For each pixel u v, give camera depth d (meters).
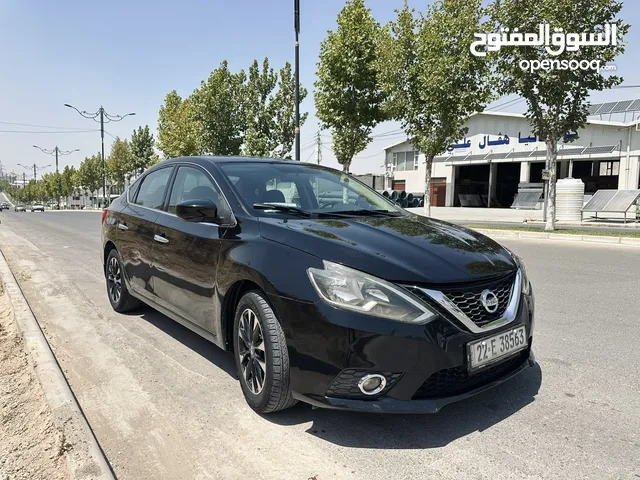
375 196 4.08
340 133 16.61
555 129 13.16
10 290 5.71
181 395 3.12
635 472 2.25
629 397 3.03
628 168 30.44
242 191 3.39
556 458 2.37
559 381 3.28
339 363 2.34
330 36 15.65
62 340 4.20
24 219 26.58
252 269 2.75
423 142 15.82
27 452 2.43
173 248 3.66
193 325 3.49
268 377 2.64
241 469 2.31
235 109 23.12
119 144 51.06
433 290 2.39
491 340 2.51
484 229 14.19
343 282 2.39
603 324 4.58
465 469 2.29
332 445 2.52
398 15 15.36
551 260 8.49
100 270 7.73
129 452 2.47
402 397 2.36
